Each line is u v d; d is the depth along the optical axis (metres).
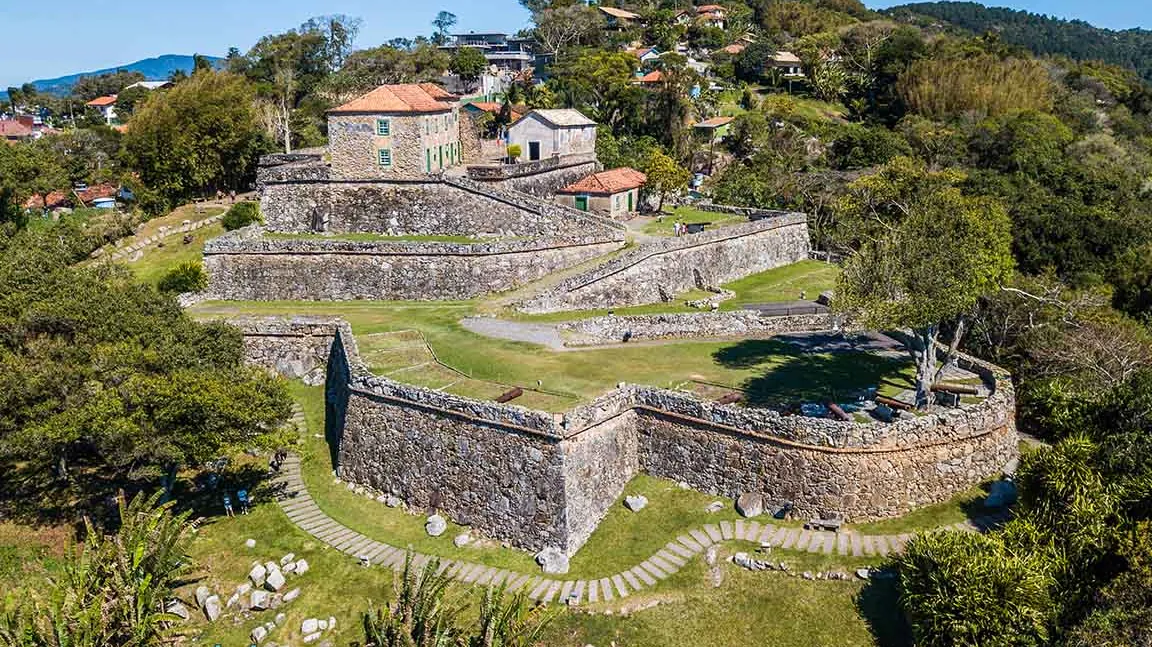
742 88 132.38
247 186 85.06
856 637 25.14
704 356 40.31
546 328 43.84
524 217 57.09
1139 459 25.75
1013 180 81.81
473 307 47.78
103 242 70.25
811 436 28.77
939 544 24.42
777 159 90.06
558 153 71.31
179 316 38.44
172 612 27.45
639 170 80.00
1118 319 44.34
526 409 30.20
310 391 44.06
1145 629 20.48
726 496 30.81
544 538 29.66
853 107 130.00
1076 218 66.12
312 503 34.25
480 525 31.48
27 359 30.81
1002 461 31.45
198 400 29.52
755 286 56.06
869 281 31.34
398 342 41.69
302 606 28.30
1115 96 136.75
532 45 154.38
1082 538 23.59
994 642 21.72
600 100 101.75
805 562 27.20
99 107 158.88
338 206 59.66
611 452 31.62
